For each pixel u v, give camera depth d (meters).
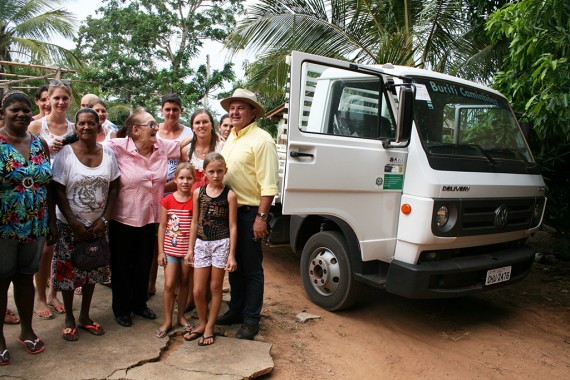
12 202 3.05
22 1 15.26
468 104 4.81
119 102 21.91
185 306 4.02
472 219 4.32
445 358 4.09
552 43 4.87
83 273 3.61
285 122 5.37
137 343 3.62
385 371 3.78
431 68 9.05
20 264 3.24
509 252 4.89
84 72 19.73
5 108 3.08
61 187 3.50
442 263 4.28
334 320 4.64
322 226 4.94
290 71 3.97
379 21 9.11
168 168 4.36
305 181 4.04
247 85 9.08
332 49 8.73
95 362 3.29
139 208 3.86
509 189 4.64
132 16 20.58
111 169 3.71
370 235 4.37
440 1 8.34
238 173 3.77
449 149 4.43
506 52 7.70
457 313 5.13
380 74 4.36
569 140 6.05
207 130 4.32
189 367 3.32
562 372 3.99
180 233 3.81
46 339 3.61
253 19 8.55
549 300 5.70
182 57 20.55
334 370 3.69
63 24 15.09
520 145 5.22
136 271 4.03
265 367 3.40
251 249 3.84
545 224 8.15
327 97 4.52
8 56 15.17
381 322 4.71
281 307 4.85
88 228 3.60
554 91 4.79
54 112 4.21
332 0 8.73
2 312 3.19
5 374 3.07
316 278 4.92
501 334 4.67
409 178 4.27
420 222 4.13
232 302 4.16
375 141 4.34
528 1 4.64
